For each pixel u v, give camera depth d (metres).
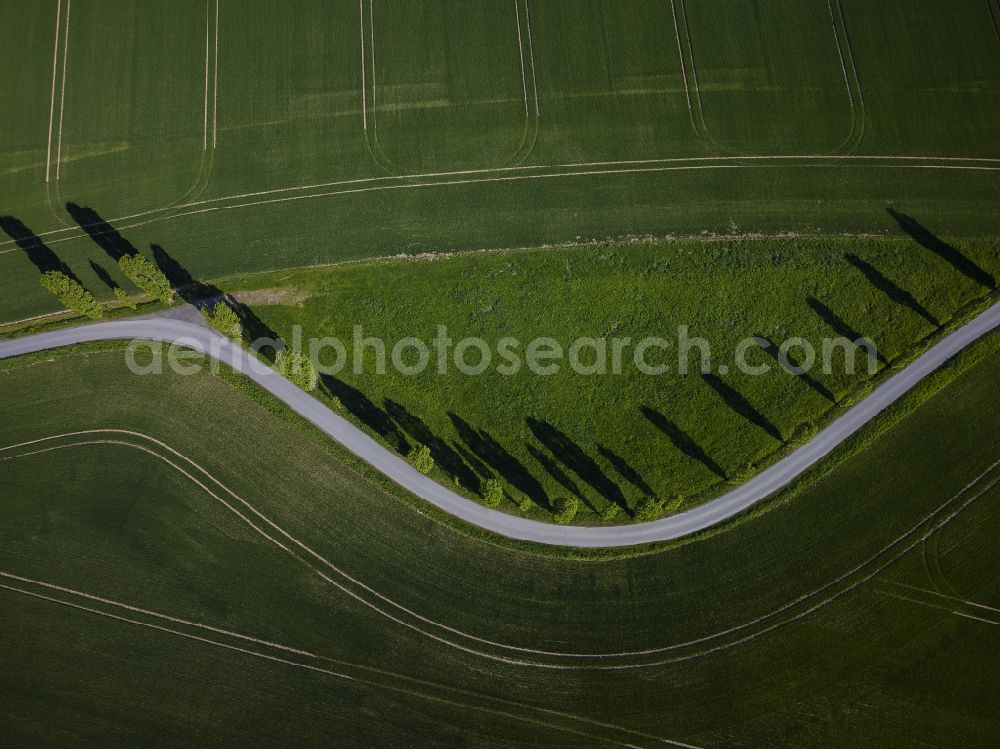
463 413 56.12
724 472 54.03
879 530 52.59
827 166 61.69
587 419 55.59
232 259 61.12
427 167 63.31
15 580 53.94
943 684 49.47
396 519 53.88
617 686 50.03
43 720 50.94
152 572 53.84
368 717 50.09
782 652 50.41
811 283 57.81
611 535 52.97
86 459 56.56
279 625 52.22
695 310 57.62
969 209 59.59
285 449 55.72
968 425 54.41
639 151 63.03
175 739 50.22
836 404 54.91
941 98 63.31
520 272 59.34
